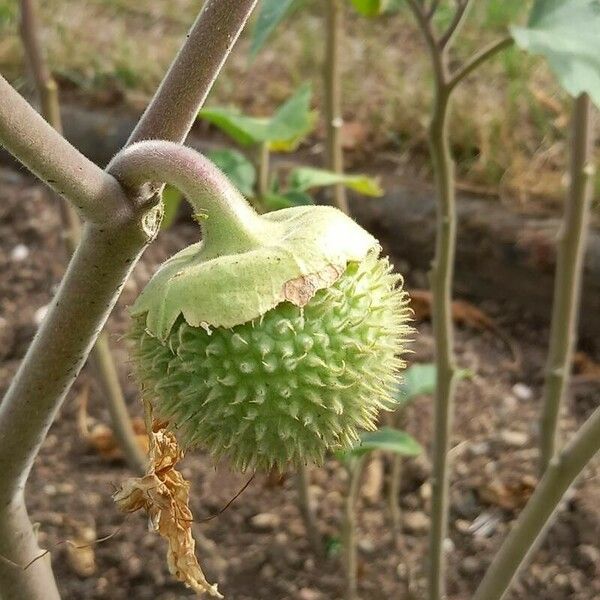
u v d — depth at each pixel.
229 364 0.13
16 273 0.40
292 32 0.54
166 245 0.41
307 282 0.13
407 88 0.46
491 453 0.31
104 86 0.49
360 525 0.29
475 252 0.38
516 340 0.37
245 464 0.14
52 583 0.17
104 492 0.30
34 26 0.24
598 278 0.35
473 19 0.50
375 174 0.42
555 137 0.42
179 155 0.13
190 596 0.27
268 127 0.24
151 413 0.14
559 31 0.16
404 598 0.26
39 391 0.14
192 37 0.12
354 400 0.14
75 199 0.12
